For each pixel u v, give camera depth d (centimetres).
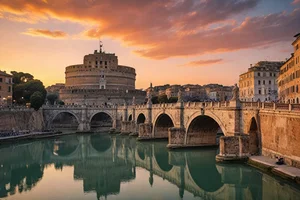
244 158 4694
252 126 4822
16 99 12912
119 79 18600
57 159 6956
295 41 6844
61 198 4034
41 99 11381
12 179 5069
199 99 19025
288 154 3931
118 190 4384
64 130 12888
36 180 5019
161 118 8862
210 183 4612
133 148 8131
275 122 4222
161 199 3925
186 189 4359
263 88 11188
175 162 6006
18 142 8875
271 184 3891
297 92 6781
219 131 9912
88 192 4309
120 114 12569
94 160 6862
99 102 15750
